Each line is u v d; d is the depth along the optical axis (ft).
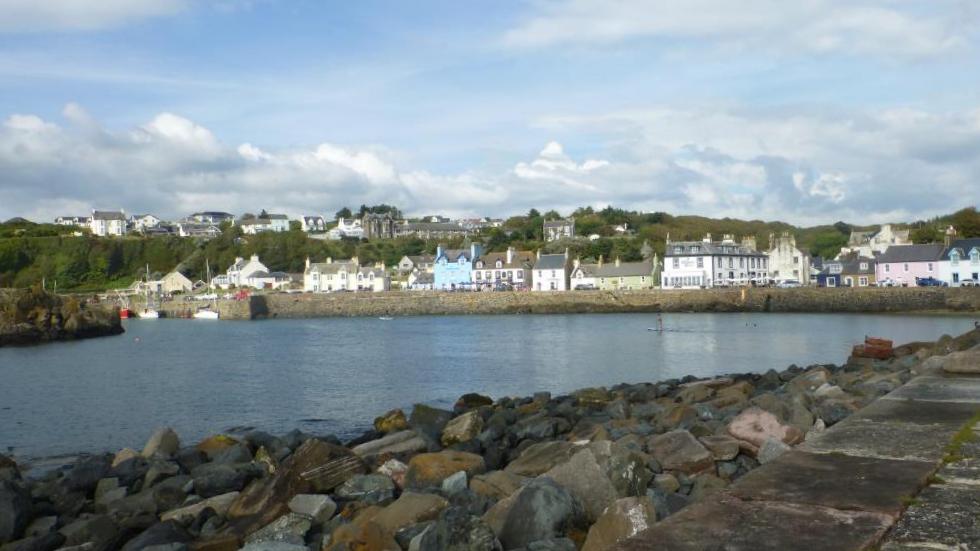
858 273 355.36
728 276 363.56
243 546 31.71
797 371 89.56
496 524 26.81
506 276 416.87
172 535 35.14
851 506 17.15
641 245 486.79
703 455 35.63
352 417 87.61
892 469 20.52
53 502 45.06
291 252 586.86
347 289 479.00
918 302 277.03
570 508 25.98
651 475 33.30
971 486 18.88
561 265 400.47
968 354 44.11
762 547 14.58
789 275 379.35
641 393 74.33
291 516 34.50
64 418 90.63
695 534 15.48
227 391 110.63
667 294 323.57
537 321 281.95
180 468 51.60
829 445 23.91
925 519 16.29
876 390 54.60
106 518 38.29
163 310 422.00
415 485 39.32
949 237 328.70
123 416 91.25
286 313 380.58
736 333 204.74
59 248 552.41
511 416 64.90
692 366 133.18
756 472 20.59
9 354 202.90
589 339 193.88
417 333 232.32
